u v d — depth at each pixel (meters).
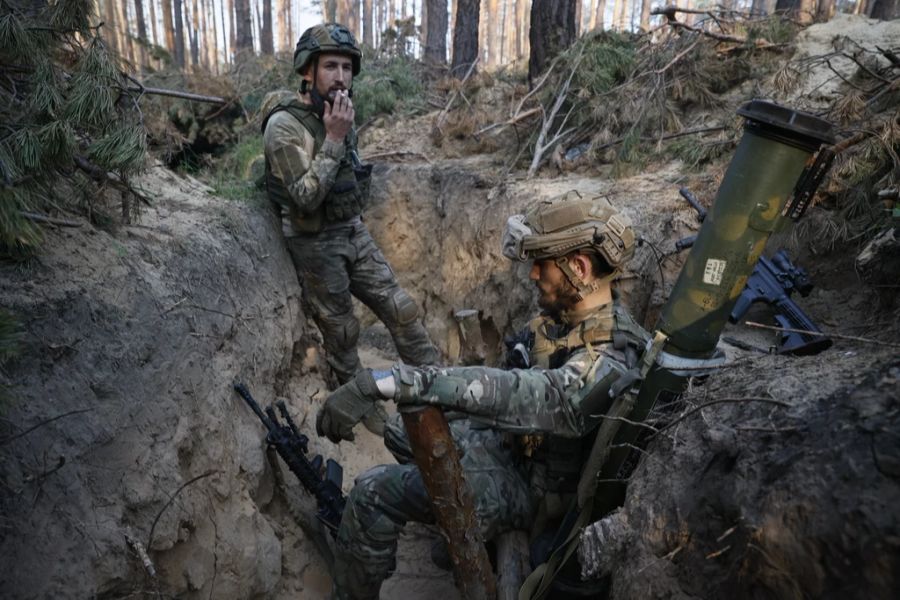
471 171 5.00
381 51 8.80
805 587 1.13
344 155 3.36
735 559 1.30
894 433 1.10
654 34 5.41
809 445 1.24
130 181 2.84
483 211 4.59
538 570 1.96
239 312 2.83
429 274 5.20
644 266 3.18
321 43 3.10
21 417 1.55
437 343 4.99
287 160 3.18
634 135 4.15
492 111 6.04
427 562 3.12
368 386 1.77
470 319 4.29
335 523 2.74
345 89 3.21
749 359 1.75
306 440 2.80
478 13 9.02
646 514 1.61
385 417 3.82
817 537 1.11
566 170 4.61
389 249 5.43
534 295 3.81
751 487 1.30
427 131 6.21
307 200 3.19
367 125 6.61
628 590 1.58
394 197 5.39
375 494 2.15
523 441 2.13
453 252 4.88
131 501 1.75
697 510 1.44
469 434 2.30
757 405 1.47
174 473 1.96
